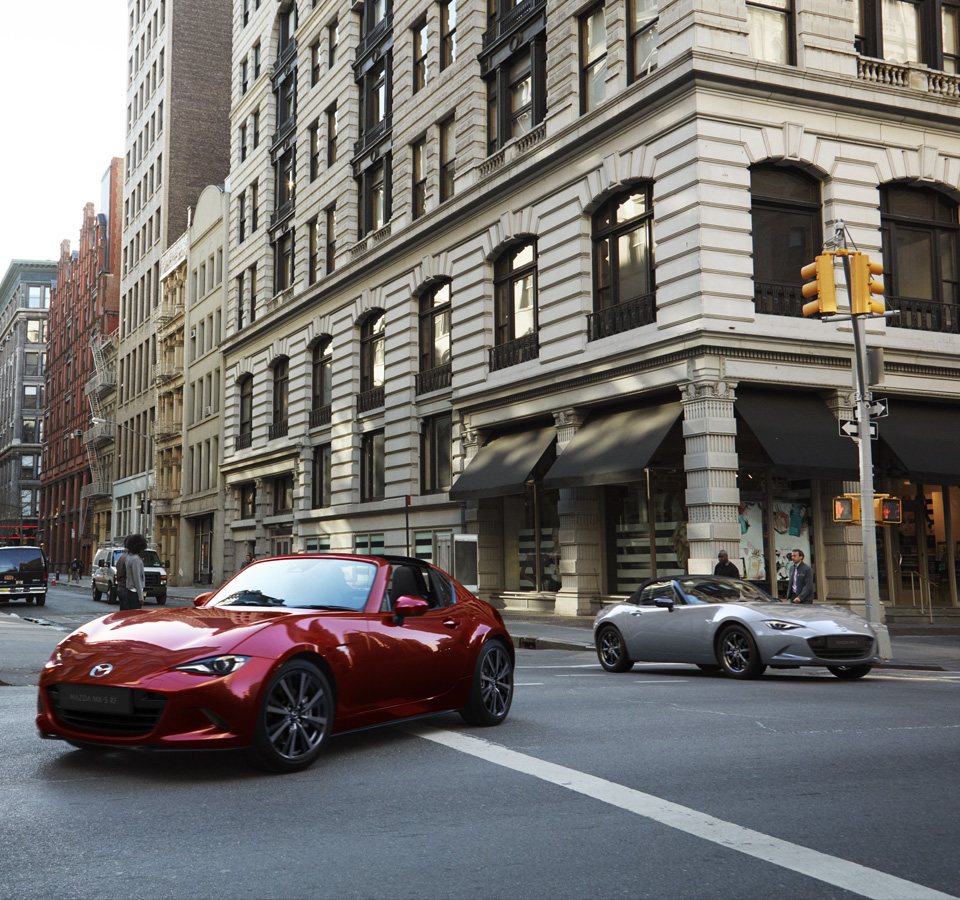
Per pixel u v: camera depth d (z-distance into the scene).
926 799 5.70
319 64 40.44
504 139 27.86
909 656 15.82
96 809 5.47
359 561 7.95
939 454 21.48
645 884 4.23
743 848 4.73
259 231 45.62
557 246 24.67
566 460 22.95
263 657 6.28
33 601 36.97
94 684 6.08
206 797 5.74
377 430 34.78
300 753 6.47
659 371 21.08
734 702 9.90
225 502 48.78
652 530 22.33
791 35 21.92
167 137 62.62
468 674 8.09
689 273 20.34
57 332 103.00
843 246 15.80
